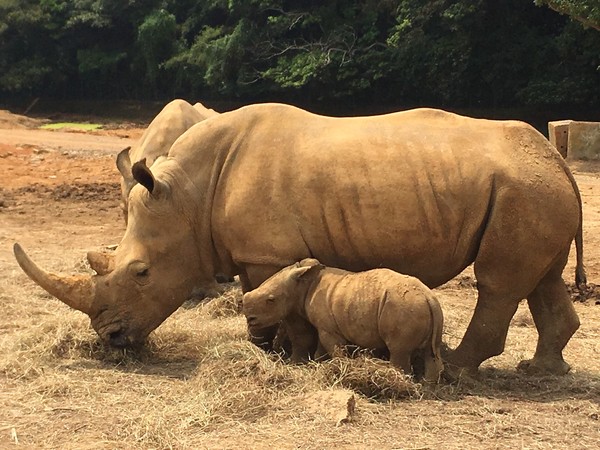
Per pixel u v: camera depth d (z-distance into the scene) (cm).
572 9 2234
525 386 636
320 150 649
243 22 4147
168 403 574
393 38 3625
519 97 3441
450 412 559
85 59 5022
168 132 964
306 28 4225
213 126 690
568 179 644
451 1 3531
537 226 622
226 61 4178
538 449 499
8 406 577
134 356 691
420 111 668
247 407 554
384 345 605
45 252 1228
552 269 663
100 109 5000
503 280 631
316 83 4050
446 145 641
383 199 630
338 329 611
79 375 641
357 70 3841
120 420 545
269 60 4175
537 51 3469
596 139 2298
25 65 5194
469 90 3675
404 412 557
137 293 679
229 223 662
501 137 646
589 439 517
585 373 677
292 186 648
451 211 627
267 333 664
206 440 508
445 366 626
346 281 611
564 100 3319
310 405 553
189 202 679
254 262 655
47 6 5072
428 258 637
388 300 589
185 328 775
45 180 2125
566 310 675
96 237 1392
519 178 623
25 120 3916
